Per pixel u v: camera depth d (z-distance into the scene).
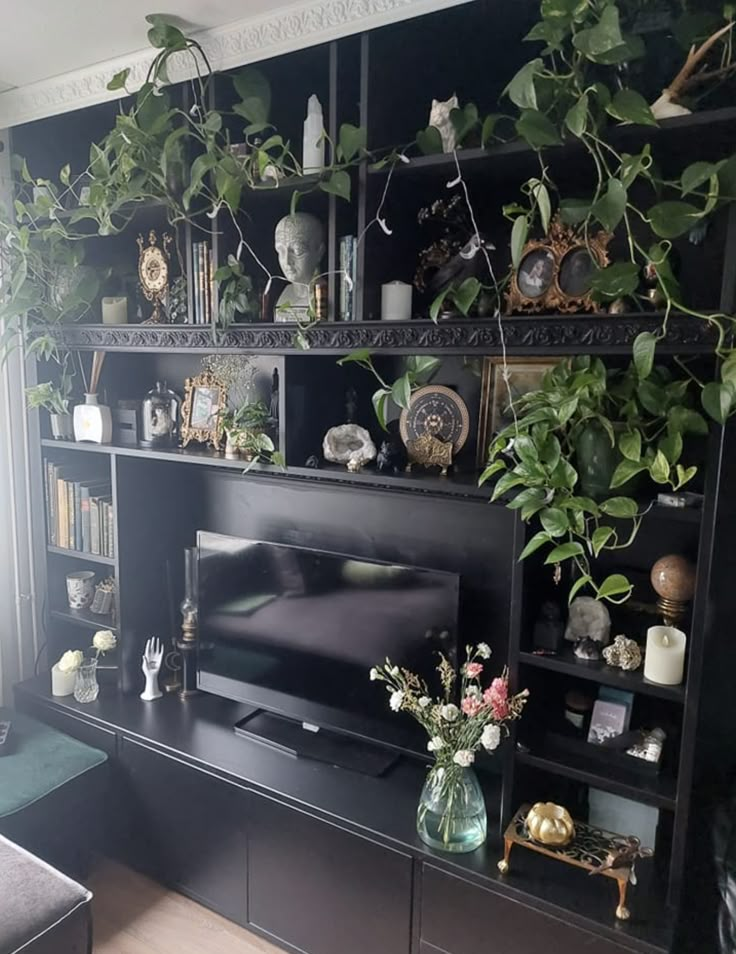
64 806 2.08
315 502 2.22
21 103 2.29
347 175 1.70
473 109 1.59
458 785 1.68
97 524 2.44
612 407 1.54
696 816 1.51
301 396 2.01
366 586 1.99
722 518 1.40
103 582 2.63
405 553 2.07
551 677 1.82
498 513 1.91
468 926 1.63
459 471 1.89
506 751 1.69
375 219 1.73
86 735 2.29
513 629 1.66
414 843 1.68
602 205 1.35
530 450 1.49
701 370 1.62
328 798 1.84
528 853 1.67
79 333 2.30
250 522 2.39
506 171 1.67
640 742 1.63
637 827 1.71
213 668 2.31
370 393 2.11
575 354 1.54
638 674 1.57
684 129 1.37
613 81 1.50
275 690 2.18
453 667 1.88
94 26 1.84
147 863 2.18
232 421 2.10
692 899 1.49
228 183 1.78
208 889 2.06
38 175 2.45
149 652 2.39
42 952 1.51
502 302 1.71
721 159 1.50
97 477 2.61
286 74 1.96
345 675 2.05
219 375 2.31
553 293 1.57
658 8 1.45
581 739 1.70
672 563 1.57
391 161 1.67
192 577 2.40
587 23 1.37
